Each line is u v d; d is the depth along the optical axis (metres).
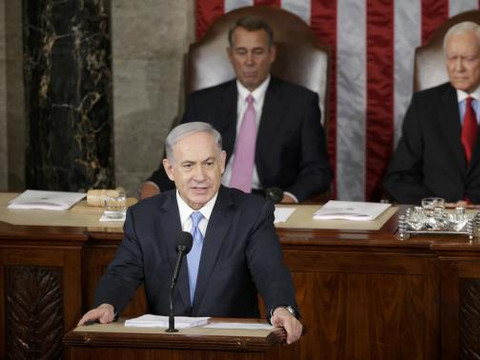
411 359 10.09
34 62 16.31
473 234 10.17
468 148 14.73
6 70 17.50
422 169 14.93
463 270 9.73
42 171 16.45
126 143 17.45
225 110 15.27
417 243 9.88
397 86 16.67
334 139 16.89
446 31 15.55
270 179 14.98
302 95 15.10
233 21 15.89
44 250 10.38
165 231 8.82
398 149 15.03
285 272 8.45
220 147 8.70
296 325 7.69
